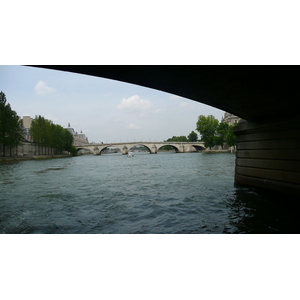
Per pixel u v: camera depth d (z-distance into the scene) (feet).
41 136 275.18
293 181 38.63
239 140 51.93
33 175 91.45
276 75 27.25
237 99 37.22
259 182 45.98
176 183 63.00
